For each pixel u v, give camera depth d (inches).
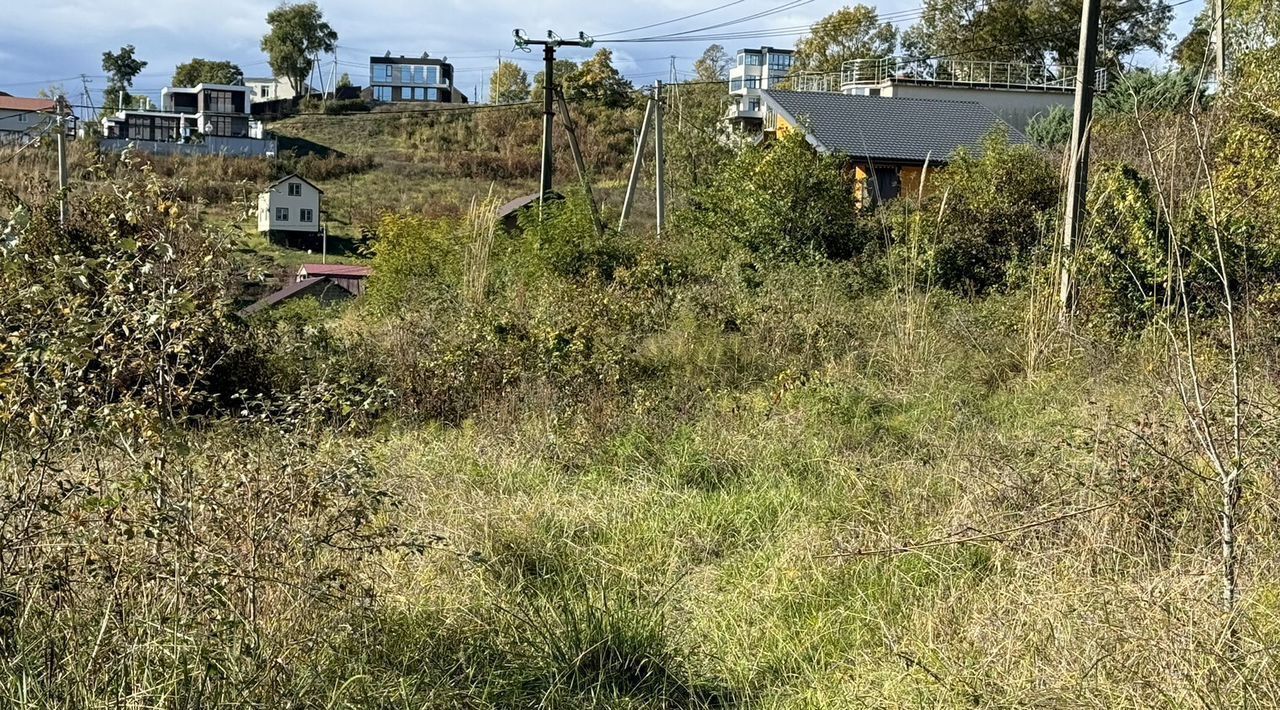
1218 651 137.4
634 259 665.6
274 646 149.7
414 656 163.3
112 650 140.9
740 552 233.5
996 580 187.9
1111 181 431.8
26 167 378.6
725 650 183.5
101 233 280.1
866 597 198.7
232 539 161.8
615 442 309.3
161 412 170.9
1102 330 412.8
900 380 393.1
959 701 145.5
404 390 368.5
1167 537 194.1
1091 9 450.9
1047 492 222.8
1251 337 307.6
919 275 601.0
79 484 155.5
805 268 641.6
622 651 175.6
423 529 222.7
